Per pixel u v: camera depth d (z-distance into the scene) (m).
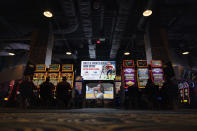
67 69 9.05
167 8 8.02
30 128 1.77
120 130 1.65
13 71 12.98
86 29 10.30
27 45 13.47
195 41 12.28
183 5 7.72
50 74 8.87
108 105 10.67
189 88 9.43
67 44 14.37
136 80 8.09
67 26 10.53
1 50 14.16
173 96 5.51
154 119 2.68
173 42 12.67
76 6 8.05
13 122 2.26
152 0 6.76
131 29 11.09
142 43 13.84
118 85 12.47
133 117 3.01
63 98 6.26
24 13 8.75
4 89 12.79
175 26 10.10
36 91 7.45
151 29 9.44
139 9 8.45
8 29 10.68
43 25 9.98
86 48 15.70
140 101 6.51
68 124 2.08
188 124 2.09
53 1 7.68
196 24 9.78
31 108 6.12
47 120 2.51
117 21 9.12
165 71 7.97
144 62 8.37
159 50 9.13
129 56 15.53
